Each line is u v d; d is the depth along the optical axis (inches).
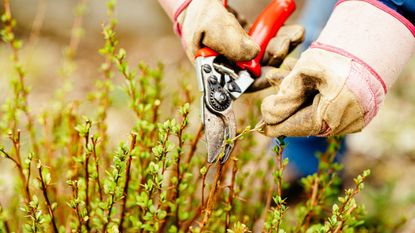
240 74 34.7
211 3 34.3
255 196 43.7
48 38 85.0
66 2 91.4
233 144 33.7
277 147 34.4
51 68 74.4
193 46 34.4
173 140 48.4
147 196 33.3
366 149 60.4
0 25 81.0
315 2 49.3
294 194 48.9
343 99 31.8
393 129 63.7
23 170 35.7
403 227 46.5
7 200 42.3
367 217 46.3
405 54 32.6
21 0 88.3
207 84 33.6
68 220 37.6
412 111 67.5
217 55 34.2
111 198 32.9
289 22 90.0
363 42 32.1
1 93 50.3
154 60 83.4
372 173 55.9
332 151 38.7
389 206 47.9
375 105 32.5
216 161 33.1
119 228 35.4
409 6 32.1
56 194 39.0
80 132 33.4
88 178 35.1
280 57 35.9
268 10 36.2
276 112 32.9
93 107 49.4
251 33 36.0
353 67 31.9
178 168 34.6
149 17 95.7
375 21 32.3
